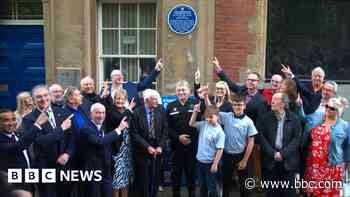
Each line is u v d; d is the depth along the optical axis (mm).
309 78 7914
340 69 7957
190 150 6129
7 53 8336
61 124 5172
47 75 7820
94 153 5398
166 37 7480
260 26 7562
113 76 6211
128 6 7953
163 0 7422
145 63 8047
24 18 8234
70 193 5438
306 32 7863
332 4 7820
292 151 5547
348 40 7902
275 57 7879
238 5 7484
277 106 5574
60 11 7648
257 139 5848
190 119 6062
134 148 5922
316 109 5961
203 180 5891
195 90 6492
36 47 8258
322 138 5547
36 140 5094
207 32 7391
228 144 5836
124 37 8039
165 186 6770
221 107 6055
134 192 6102
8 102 8391
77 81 7711
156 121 5941
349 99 7914
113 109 5824
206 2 7332
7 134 4863
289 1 7781
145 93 5938
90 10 7688
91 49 7770
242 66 7625
